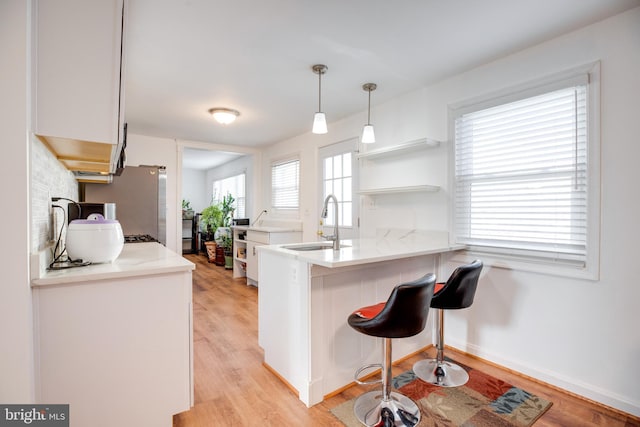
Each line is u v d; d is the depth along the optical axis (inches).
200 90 115.3
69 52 50.2
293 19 72.8
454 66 96.3
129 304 55.0
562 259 79.8
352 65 95.7
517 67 87.8
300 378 75.1
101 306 52.7
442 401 73.6
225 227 270.8
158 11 69.4
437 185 107.3
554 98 81.2
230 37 80.4
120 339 54.3
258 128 167.6
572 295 77.9
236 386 80.3
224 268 245.9
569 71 77.7
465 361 94.3
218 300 157.9
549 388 79.8
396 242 111.3
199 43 83.2
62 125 49.8
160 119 151.0
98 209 93.8
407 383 81.4
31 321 46.7
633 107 68.7
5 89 43.8
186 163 308.3
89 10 51.3
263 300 91.7
